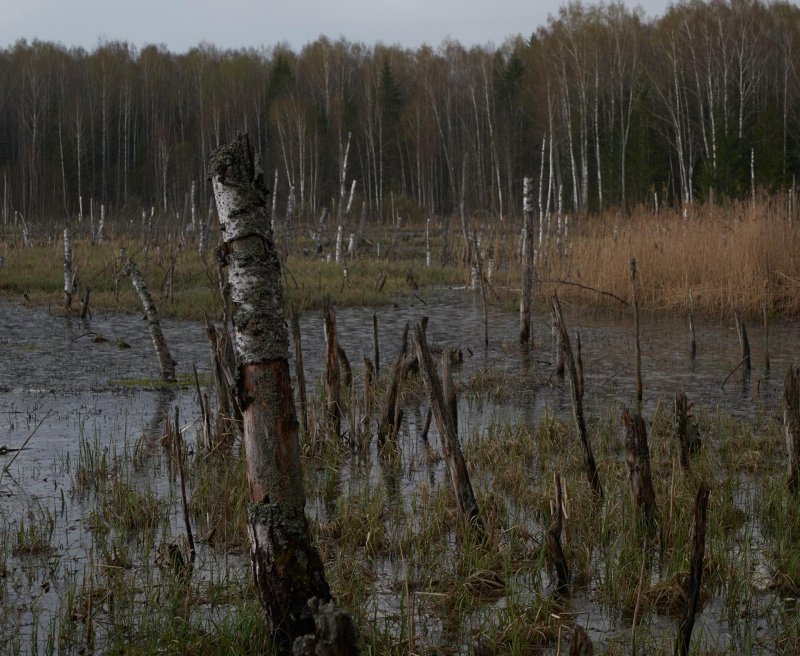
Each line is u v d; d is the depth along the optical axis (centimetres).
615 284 1827
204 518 632
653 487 623
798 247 1711
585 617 477
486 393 1074
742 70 4550
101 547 579
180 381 1137
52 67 6869
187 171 5925
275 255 438
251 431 425
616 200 4734
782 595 498
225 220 431
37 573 539
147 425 911
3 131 6706
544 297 1958
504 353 1368
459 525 576
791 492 633
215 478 710
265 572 419
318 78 6888
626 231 2016
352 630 340
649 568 532
